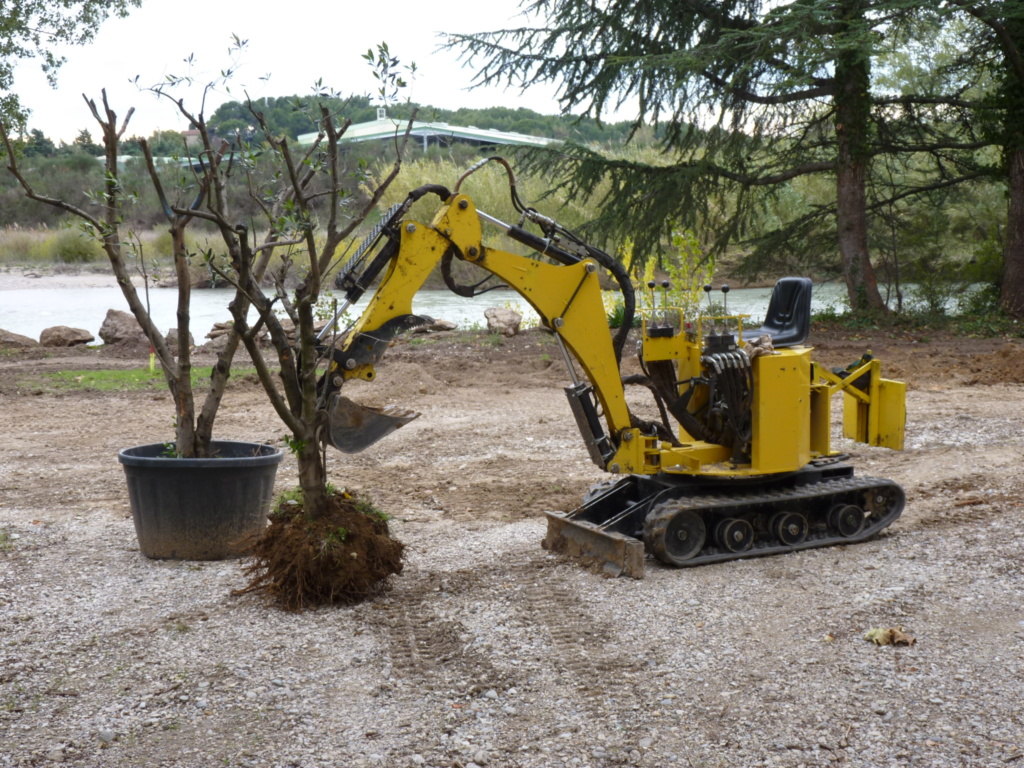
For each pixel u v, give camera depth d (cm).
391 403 1230
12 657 452
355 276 532
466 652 454
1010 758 346
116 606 523
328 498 534
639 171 1947
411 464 905
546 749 361
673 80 1833
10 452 955
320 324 1152
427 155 3794
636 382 607
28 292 3528
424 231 526
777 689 407
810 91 1914
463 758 355
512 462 900
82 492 796
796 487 629
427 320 527
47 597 538
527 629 481
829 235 2192
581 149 1952
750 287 3197
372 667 439
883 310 1945
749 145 2025
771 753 355
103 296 3338
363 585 521
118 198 550
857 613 492
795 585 542
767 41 1611
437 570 582
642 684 416
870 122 1997
